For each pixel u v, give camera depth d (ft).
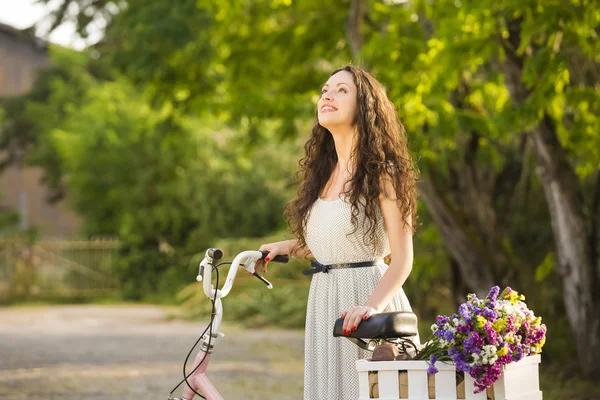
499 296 12.79
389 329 11.87
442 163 39.19
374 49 37.14
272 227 95.96
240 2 49.78
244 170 96.02
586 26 28.43
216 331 13.60
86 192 98.68
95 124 97.76
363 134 13.26
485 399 11.71
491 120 36.09
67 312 78.89
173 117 54.54
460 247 40.06
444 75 31.91
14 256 93.56
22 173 140.36
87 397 28.89
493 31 30.73
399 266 12.73
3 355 41.32
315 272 13.53
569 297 35.01
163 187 94.63
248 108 46.91
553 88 29.55
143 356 41.86
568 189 34.19
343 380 13.21
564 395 30.89
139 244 96.63
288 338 53.11
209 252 13.55
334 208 13.21
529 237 48.85
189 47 49.73
